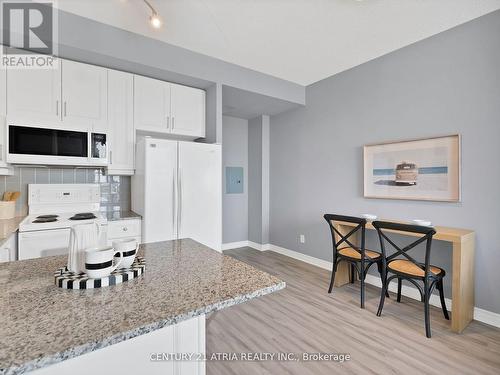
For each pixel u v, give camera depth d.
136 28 2.35
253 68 3.16
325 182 3.54
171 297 0.85
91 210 2.81
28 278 1.00
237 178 4.66
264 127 4.45
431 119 2.50
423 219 2.57
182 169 2.60
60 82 2.33
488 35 2.15
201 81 2.87
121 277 0.97
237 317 2.30
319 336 2.02
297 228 3.99
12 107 2.15
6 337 0.63
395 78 2.76
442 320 2.24
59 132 2.31
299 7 2.05
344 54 2.83
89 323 0.69
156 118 2.79
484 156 2.18
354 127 3.17
